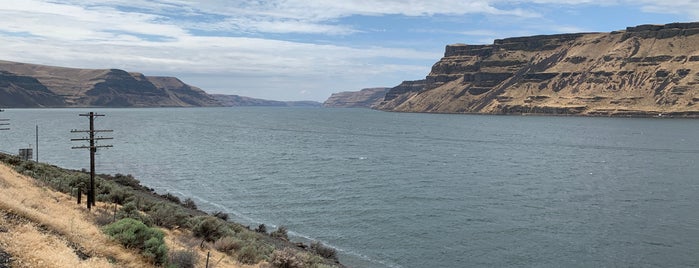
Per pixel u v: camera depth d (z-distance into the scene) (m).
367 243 38.09
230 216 46.34
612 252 35.75
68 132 155.50
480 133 190.12
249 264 22.80
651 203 53.69
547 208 50.81
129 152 104.00
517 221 45.00
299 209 49.69
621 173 80.06
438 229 42.16
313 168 82.38
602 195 58.78
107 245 17.61
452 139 158.88
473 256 35.00
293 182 67.00
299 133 181.50
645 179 72.81
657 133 191.75
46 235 15.59
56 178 38.62
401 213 48.12
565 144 141.75
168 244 21.50
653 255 35.03
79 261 14.69
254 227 41.91
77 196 31.89
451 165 89.38
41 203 23.03
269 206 51.12
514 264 33.34
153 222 26.78
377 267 32.66
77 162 85.69
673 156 109.06
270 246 28.75
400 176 74.06
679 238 39.25
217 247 24.72
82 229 18.36
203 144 128.75
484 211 49.25
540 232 41.19
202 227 27.20
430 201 54.25
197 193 58.31
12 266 12.56
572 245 37.47
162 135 159.75
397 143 141.50
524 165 90.75
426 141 149.88
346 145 132.25
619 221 45.06
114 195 34.53
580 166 89.62
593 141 153.00
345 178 71.19
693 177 75.00
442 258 34.56
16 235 14.56
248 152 109.00
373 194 58.25
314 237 39.66
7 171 31.22
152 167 81.50
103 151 104.75
